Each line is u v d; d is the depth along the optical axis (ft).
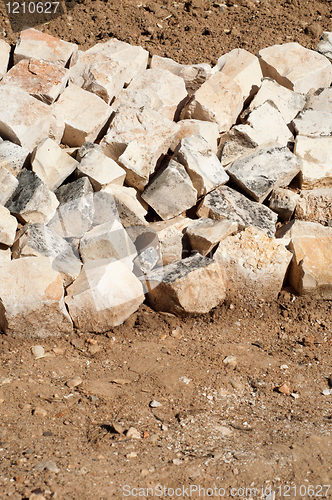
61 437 6.32
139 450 6.29
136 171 7.50
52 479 6.09
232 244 7.25
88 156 7.50
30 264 6.94
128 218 7.39
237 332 7.14
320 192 7.69
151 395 6.63
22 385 6.59
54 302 6.84
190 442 6.36
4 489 6.03
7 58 8.02
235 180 7.73
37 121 7.55
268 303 7.31
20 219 7.23
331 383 6.79
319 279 7.24
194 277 7.09
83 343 6.95
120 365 6.82
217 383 6.74
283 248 7.25
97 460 6.22
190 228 7.36
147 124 7.72
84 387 6.64
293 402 6.66
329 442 6.34
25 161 7.50
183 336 7.08
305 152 7.92
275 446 6.33
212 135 7.93
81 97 7.86
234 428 6.46
